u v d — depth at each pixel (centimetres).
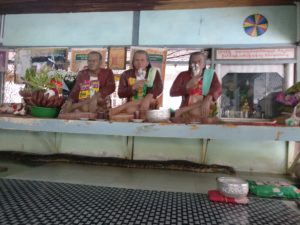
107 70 262
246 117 278
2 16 323
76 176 222
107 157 290
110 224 119
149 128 159
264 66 275
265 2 271
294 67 269
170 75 294
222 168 259
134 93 244
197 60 235
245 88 279
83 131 167
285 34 271
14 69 314
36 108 187
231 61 279
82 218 125
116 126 163
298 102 178
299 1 264
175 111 187
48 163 280
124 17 300
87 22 306
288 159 264
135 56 255
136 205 147
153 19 295
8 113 210
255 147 272
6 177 208
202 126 153
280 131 148
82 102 204
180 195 171
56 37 311
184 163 268
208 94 217
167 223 122
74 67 303
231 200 154
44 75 199
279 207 148
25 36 316
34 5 300
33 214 128
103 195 165
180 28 290
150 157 289
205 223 123
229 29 282
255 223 125
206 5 281
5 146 318
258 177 244
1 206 137
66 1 288
